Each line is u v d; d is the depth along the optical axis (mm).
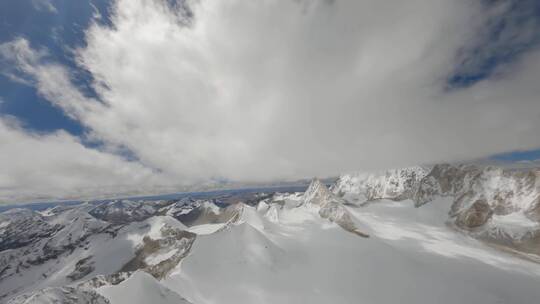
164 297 47562
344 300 72250
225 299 70438
